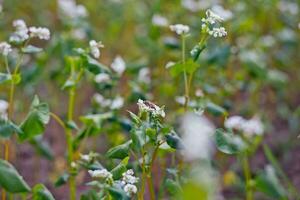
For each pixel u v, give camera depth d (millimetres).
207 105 3818
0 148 5453
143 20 7285
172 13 6629
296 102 6648
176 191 3311
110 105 4457
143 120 3385
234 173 5066
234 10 6090
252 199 4945
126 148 3188
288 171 5504
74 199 3912
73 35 5762
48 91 6734
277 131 6156
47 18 7922
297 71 7102
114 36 7254
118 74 4512
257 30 6535
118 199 3086
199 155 1722
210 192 1734
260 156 5707
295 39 6730
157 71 5746
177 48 5051
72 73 3865
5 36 6578
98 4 7867
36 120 3230
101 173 3131
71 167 3805
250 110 6055
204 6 6273
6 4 7547
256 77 5465
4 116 3135
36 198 3248
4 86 5879
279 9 6703
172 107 5371
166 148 3229
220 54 5023
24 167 5543
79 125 6320
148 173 3248
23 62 5965
